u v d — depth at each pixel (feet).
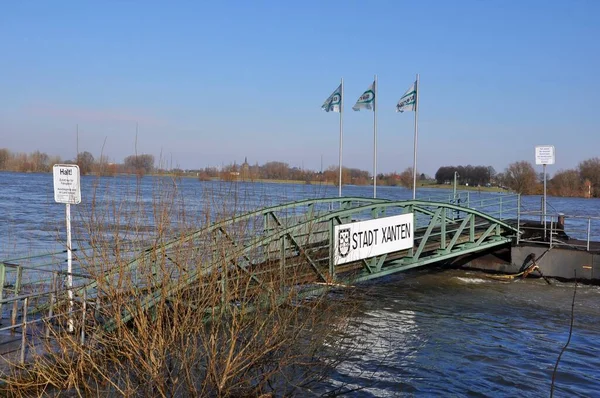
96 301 25.50
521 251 64.49
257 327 24.82
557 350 38.83
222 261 24.70
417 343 38.93
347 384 30.17
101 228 25.63
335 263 40.24
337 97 81.51
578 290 58.18
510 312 49.11
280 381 25.80
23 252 60.44
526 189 216.33
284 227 36.76
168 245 26.08
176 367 23.79
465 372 33.94
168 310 24.44
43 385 24.07
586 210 192.65
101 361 23.97
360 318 42.91
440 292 56.54
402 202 50.55
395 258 52.80
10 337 28.12
